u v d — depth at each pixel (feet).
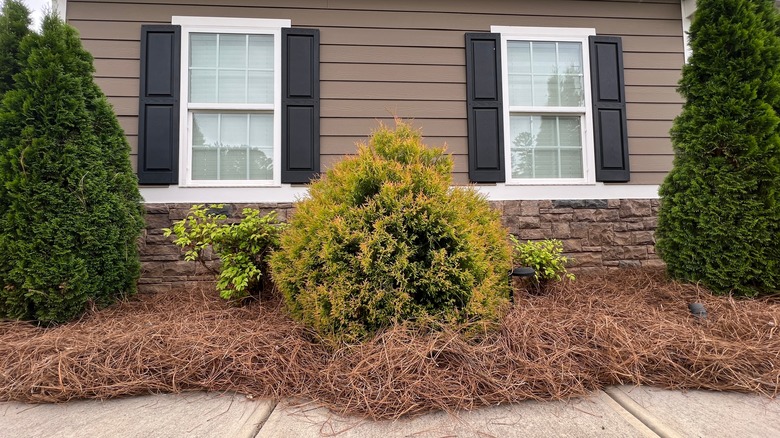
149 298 10.14
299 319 7.42
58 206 8.30
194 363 6.51
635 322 7.68
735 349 6.67
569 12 12.96
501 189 12.41
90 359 6.45
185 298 10.09
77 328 7.85
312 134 11.96
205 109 11.93
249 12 12.06
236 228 8.94
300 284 7.16
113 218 9.04
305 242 7.06
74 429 5.30
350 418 5.48
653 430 5.19
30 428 5.33
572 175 12.95
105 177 8.93
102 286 8.86
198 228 8.98
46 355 6.65
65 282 8.18
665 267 11.44
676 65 13.12
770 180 8.82
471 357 6.19
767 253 8.86
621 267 12.46
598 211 12.60
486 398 5.77
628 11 13.10
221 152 12.03
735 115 9.21
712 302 8.66
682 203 9.77
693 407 5.73
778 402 5.84
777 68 9.18
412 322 6.45
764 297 8.81
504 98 12.62
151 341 6.99
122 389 6.11
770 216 8.80
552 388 5.95
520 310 8.07
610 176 12.63
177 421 5.48
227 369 6.47
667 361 6.50
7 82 8.73
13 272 7.90
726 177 9.11
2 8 8.77
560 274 11.09
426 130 12.37
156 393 6.23
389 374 5.79
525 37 12.79
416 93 12.40
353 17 12.32
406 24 12.47
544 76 12.95
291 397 6.03
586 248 12.44
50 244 8.17
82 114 8.77
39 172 8.21
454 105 12.50
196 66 11.98
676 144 10.12
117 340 6.97
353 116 12.18
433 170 7.18
